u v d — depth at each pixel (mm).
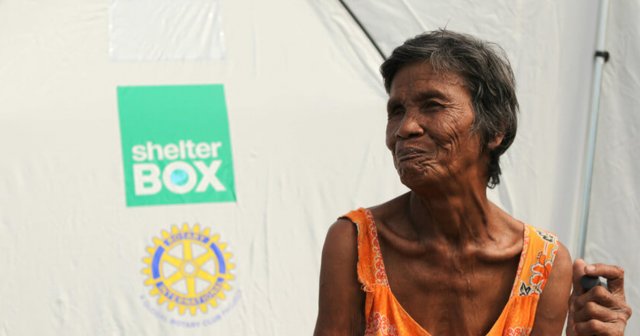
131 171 4742
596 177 5098
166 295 4652
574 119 5051
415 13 5074
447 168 1688
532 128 5059
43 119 4715
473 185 1741
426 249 1779
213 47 5008
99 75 4848
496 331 1771
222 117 4883
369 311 1795
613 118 5066
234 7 5082
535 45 5059
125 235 4680
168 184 4773
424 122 1690
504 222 1832
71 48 4871
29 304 4535
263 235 4805
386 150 4980
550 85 5062
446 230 1769
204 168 4816
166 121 4820
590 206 5098
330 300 1840
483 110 1717
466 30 5062
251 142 4883
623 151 5055
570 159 5051
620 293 1694
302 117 4953
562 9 5062
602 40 4996
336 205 4883
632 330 4965
